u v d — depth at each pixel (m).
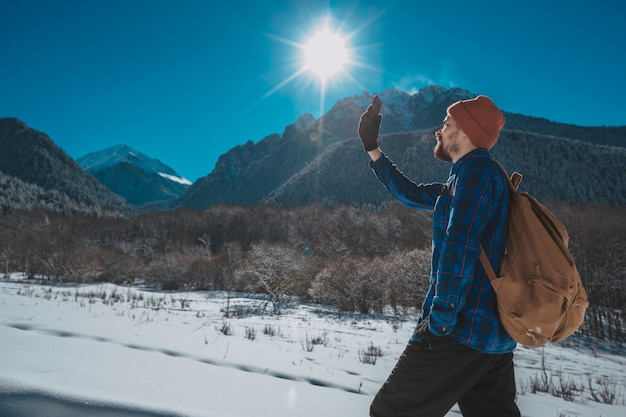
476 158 1.56
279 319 12.07
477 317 1.45
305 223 59.44
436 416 1.48
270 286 18.94
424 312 1.60
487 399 1.56
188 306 14.20
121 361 2.36
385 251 36.91
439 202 1.66
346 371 3.96
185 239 54.97
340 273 17.06
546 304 1.38
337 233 41.66
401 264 17.42
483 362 1.48
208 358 3.17
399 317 14.64
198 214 69.69
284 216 65.50
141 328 4.43
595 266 21.30
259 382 2.46
